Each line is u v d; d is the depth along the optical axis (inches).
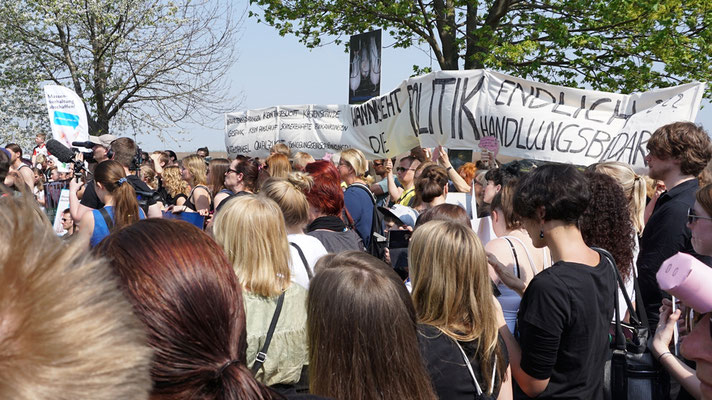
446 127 243.9
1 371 19.4
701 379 80.4
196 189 241.0
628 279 104.8
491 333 82.4
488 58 430.3
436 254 83.3
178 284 40.1
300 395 52.6
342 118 303.9
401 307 67.6
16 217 22.5
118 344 21.7
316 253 124.5
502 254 112.3
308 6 514.0
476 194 213.3
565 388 87.2
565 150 211.9
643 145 195.9
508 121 224.8
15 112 682.8
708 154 124.2
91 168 244.1
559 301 84.6
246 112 348.8
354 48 390.0
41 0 647.8
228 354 41.1
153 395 38.3
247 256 96.2
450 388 79.0
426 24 512.7
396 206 196.7
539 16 471.8
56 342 20.2
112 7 660.7
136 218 162.9
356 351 65.7
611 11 417.4
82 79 674.8
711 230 91.3
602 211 103.1
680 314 98.3
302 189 151.4
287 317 95.7
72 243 22.5
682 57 436.1
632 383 94.7
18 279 20.7
